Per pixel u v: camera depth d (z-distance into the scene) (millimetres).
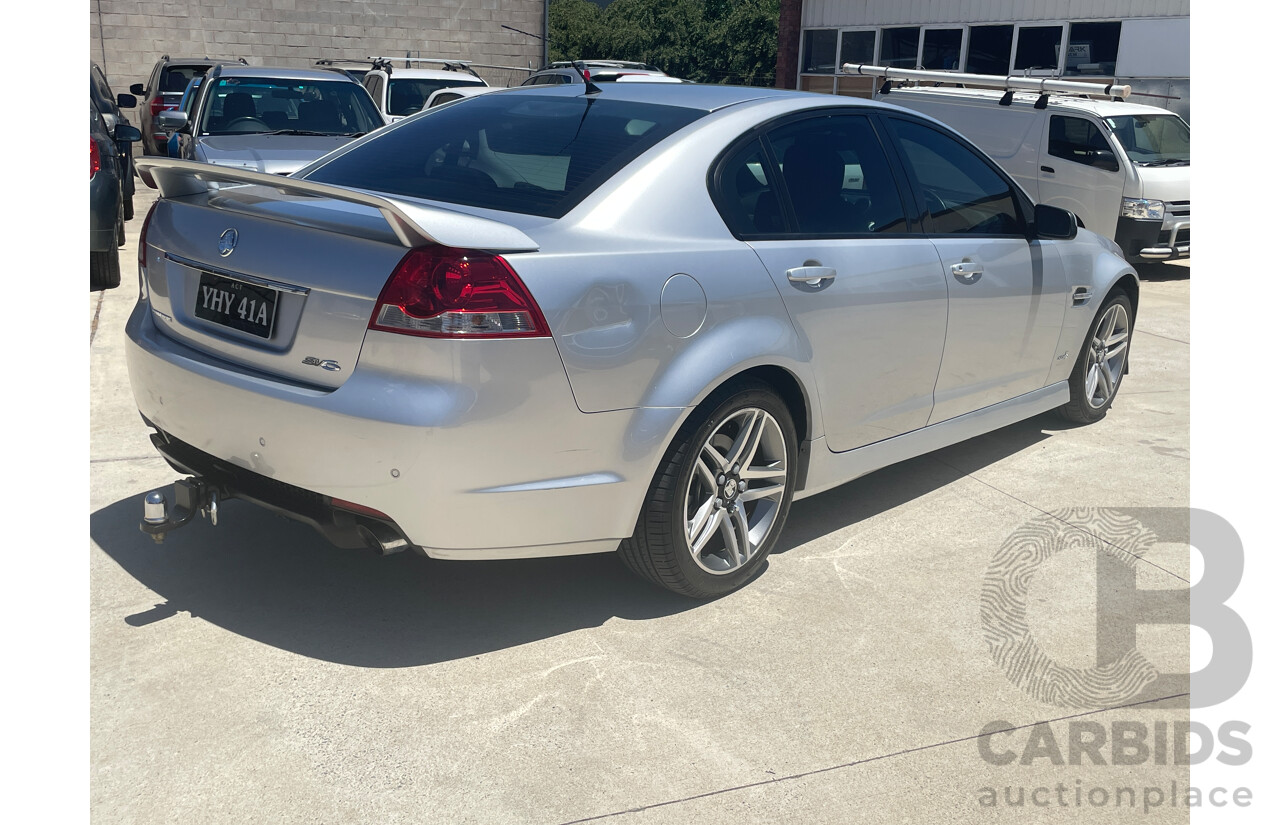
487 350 2594
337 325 2670
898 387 3809
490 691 2771
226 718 2602
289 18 19906
